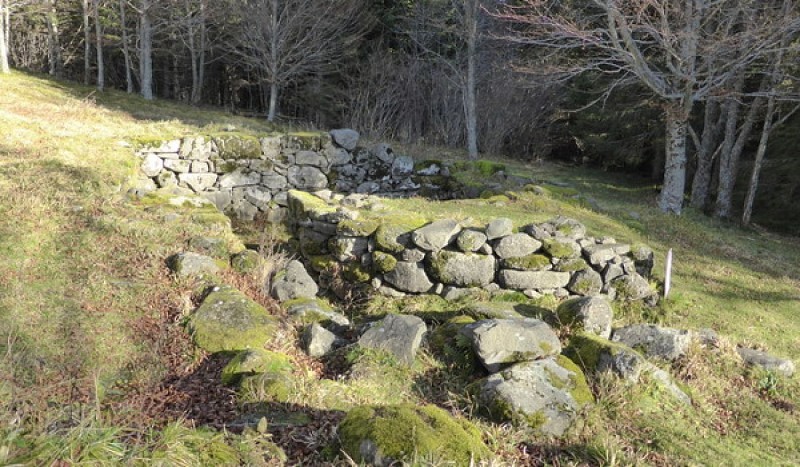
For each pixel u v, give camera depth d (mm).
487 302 5070
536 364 3621
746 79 14016
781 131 15211
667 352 4348
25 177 6719
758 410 3977
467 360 3949
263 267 5293
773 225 13898
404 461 2467
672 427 3496
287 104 23781
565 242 5387
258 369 3584
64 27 24141
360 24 19547
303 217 6258
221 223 6520
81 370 3543
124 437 2668
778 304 6312
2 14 17844
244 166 10039
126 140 9227
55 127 9492
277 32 18344
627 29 9594
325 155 10562
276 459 2637
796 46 9594
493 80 17234
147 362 3777
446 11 17094
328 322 4664
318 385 3545
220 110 20844
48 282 4562
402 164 10984
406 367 3908
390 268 5352
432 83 18047
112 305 4398
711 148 13359
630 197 13133
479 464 2621
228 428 2939
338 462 2611
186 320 4270
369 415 2781
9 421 2408
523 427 3236
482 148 17422
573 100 18859
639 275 5559
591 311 4520
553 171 16062
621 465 3049
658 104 11789
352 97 18203
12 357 3385
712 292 6441
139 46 23203
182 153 9539
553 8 14523
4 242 5035
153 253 5297
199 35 22266
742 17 11102
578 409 3400
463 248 5250
